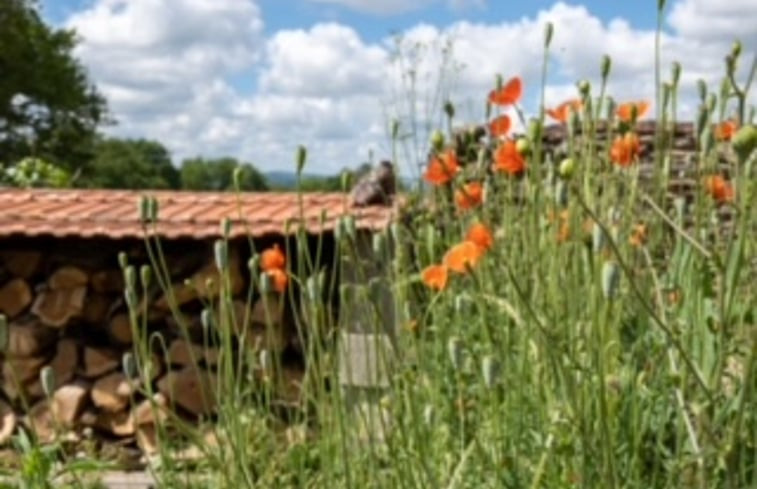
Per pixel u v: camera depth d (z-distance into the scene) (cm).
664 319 205
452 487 200
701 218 236
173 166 2616
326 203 609
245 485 229
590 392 196
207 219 558
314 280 223
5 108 2838
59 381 585
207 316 253
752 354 152
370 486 220
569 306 228
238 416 229
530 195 260
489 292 265
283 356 550
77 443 545
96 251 591
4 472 275
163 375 570
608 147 262
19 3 2847
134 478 431
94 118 2969
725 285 160
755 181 195
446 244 327
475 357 234
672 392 194
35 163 1016
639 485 199
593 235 187
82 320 594
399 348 254
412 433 218
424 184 363
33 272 596
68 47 2944
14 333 586
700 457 160
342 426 216
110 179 2689
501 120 283
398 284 263
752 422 186
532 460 222
